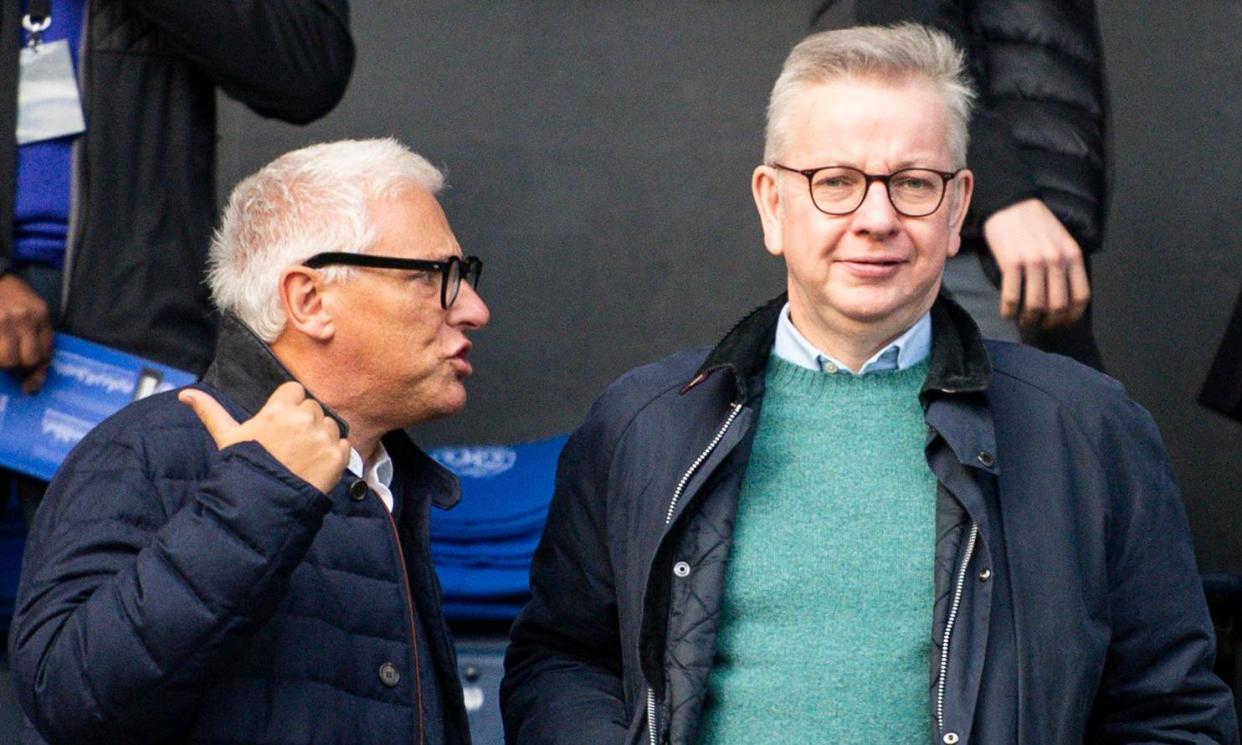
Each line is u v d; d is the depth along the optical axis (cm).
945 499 700
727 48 1374
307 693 680
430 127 1372
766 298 1358
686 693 694
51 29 988
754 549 711
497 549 1106
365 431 734
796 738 694
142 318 991
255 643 677
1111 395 727
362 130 1369
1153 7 1338
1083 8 983
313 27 1010
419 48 1375
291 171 728
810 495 715
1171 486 725
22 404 968
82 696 631
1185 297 1318
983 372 704
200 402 666
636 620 723
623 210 1366
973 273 928
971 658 680
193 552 627
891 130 707
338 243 714
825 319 725
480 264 752
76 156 988
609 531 743
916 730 690
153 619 622
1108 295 1323
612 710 745
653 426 742
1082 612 692
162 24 977
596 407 767
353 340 716
